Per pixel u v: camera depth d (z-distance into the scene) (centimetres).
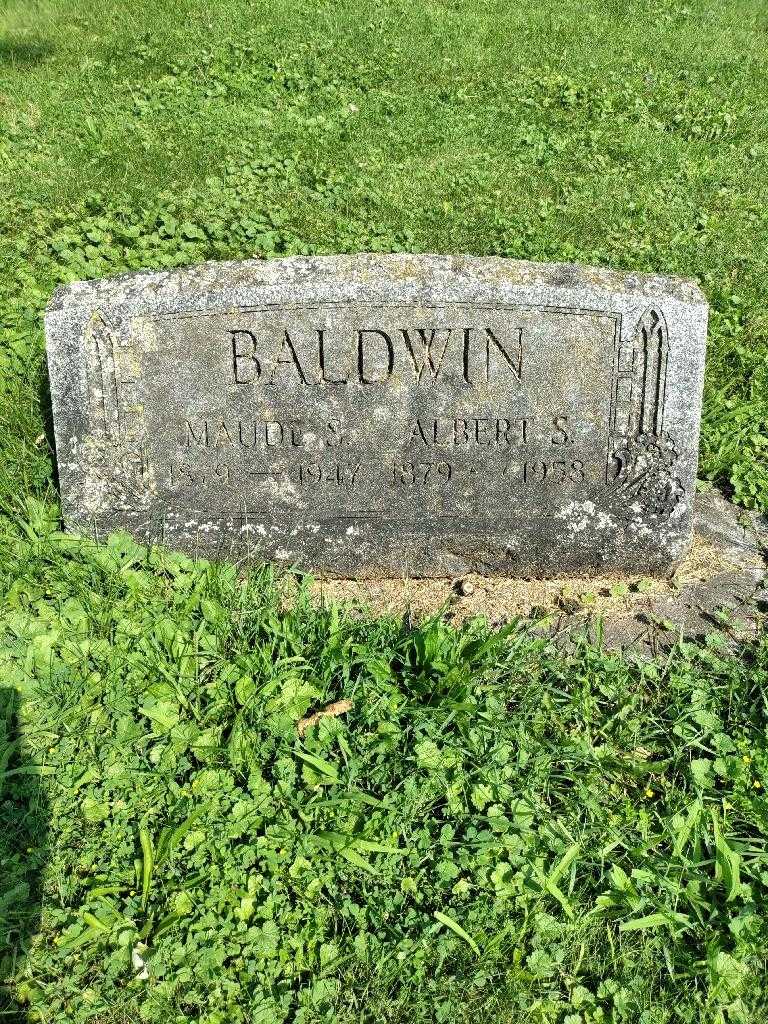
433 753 107
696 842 100
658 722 114
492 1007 89
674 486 133
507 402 128
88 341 124
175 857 98
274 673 114
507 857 99
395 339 125
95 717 110
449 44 309
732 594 137
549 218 224
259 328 124
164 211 212
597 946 93
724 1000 90
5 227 208
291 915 94
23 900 95
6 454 144
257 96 272
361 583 137
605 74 300
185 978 89
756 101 296
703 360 128
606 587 137
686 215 231
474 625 125
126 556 130
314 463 130
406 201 225
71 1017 87
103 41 301
